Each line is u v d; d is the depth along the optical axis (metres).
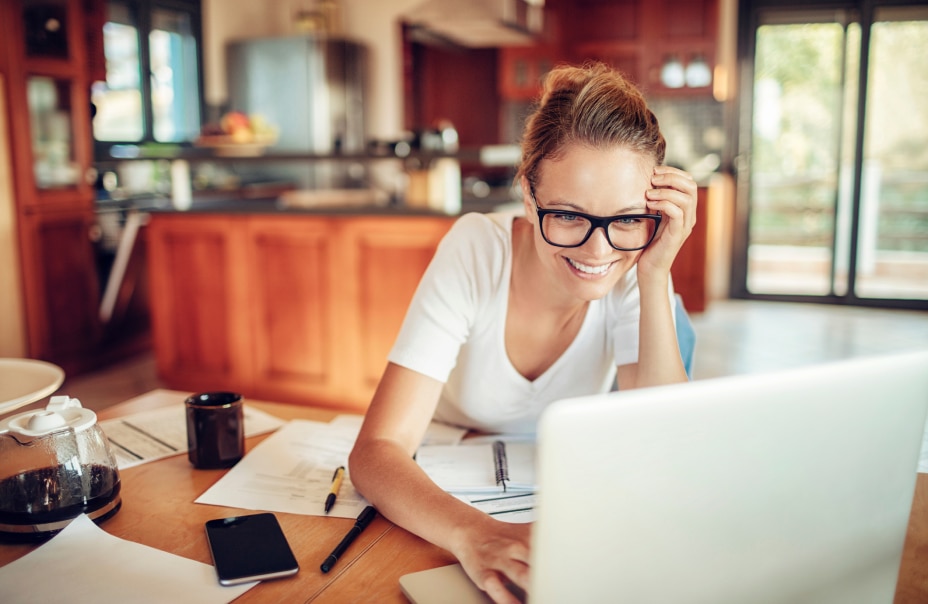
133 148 5.57
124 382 4.20
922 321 5.85
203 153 4.23
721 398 0.58
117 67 5.54
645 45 6.60
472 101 7.72
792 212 6.92
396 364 1.10
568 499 0.55
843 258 6.60
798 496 0.63
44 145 4.09
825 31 6.30
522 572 0.74
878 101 6.26
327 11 6.55
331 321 3.62
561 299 1.15
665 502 0.58
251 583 0.80
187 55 6.17
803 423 0.61
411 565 0.85
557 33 6.79
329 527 0.93
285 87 6.23
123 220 4.69
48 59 4.06
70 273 4.25
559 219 0.95
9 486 0.87
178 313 3.87
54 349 4.15
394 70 6.66
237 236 3.71
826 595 0.67
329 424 1.28
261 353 3.76
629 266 1.00
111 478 0.94
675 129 6.79
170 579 0.80
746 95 6.52
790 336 5.34
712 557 0.61
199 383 3.89
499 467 1.08
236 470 1.08
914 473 0.69
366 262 3.53
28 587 0.78
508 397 1.24
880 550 0.70
